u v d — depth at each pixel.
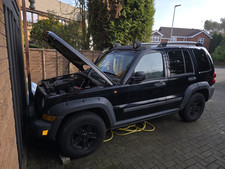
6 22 1.48
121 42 8.04
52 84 3.21
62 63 6.77
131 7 7.81
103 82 2.93
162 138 3.38
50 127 2.36
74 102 2.45
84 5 8.24
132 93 2.96
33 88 4.36
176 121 4.18
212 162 2.70
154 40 39.16
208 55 4.11
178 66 3.54
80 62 3.15
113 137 3.39
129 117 3.07
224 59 29.62
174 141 3.28
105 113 2.73
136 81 2.90
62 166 2.51
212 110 5.04
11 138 1.36
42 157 2.69
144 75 2.85
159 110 3.44
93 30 8.52
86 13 8.52
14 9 2.67
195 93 3.91
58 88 2.82
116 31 7.83
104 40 8.45
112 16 7.69
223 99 6.24
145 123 3.86
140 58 3.05
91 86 2.86
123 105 2.91
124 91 2.87
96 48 8.86
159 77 3.29
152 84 3.16
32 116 2.57
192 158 2.78
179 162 2.68
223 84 9.49
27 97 4.15
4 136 1.11
